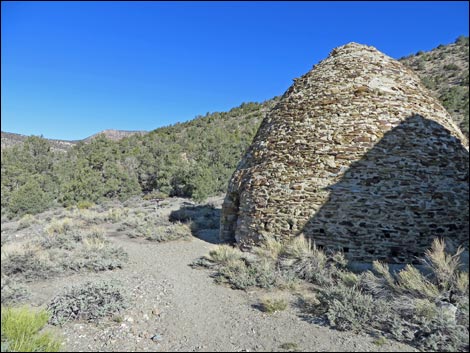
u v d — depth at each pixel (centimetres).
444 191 830
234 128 5062
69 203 2792
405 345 433
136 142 4672
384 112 903
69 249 1071
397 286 565
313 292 654
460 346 414
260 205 927
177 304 618
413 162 840
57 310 549
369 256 796
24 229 1878
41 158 3844
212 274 812
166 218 1673
